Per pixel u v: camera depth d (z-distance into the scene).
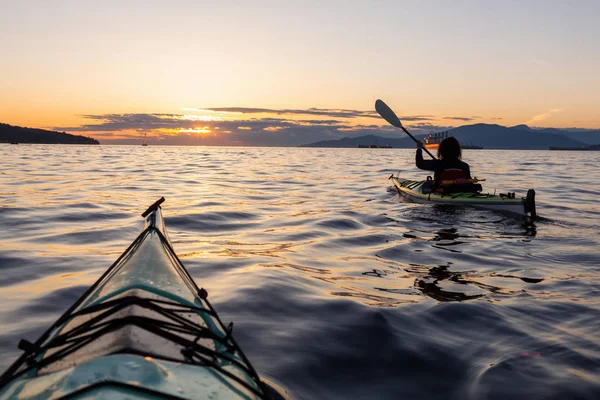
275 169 26.23
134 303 2.33
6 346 3.08
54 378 1.77
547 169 28.02
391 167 29.33
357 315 3.67
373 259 5.61
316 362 2.93
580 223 8.02
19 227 7.34
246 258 5.60
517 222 8.02
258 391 1.98
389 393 2.63
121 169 23.28
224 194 12.73
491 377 2.76
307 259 5.60
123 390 1.53
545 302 4.02
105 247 6.18
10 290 4.27
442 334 3.37
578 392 2.57
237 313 3.70
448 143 8.95
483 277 4.85
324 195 12.75
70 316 2.38
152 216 3.90
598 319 3.62
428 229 7.46
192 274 4.84
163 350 2.00
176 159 39.59
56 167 23.75
